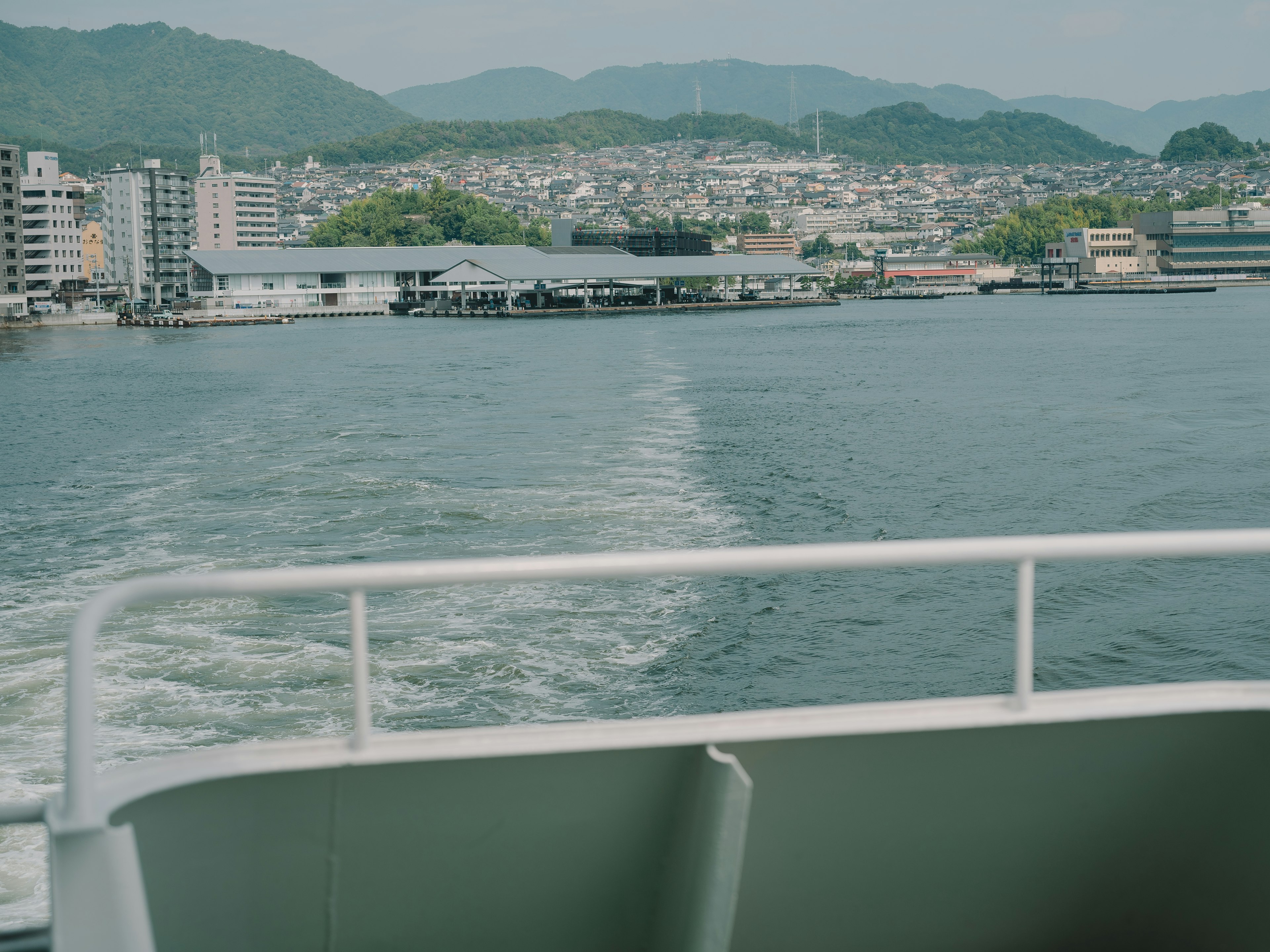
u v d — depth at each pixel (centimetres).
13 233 16012
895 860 333
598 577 288
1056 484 2719
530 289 16838
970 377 5803
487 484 2739
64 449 3659
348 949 310
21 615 1644
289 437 3788
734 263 18275
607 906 322
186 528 2284
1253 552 311
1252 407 4300
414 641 1486
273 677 1355
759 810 320
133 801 271
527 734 308
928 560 302
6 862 923
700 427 3869
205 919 294
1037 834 339
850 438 3559
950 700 327
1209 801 343
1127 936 354
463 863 310
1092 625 1599
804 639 1525
